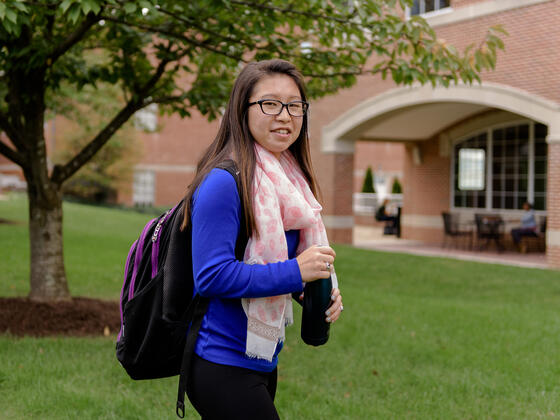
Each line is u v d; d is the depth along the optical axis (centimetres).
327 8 531
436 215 1791
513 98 1224
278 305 187
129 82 633
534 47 1199
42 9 486
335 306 199
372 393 440
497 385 454
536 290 948
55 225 636
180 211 191
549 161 1191
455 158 1736
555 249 1192
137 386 432
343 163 1634
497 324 653
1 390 403
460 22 1320
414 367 505
